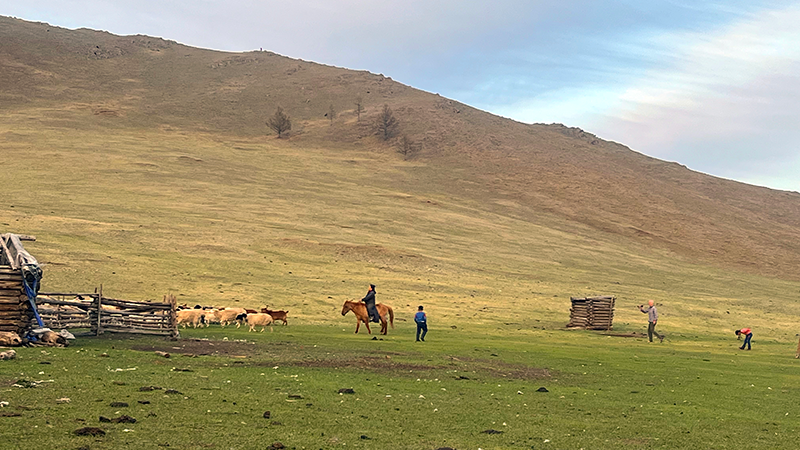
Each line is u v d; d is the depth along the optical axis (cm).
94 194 10231
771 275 12706
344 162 18912
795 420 1495
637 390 1875
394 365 2098
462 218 12612
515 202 15838
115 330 2500
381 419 1234
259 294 5272
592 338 4072
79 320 2416
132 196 10481
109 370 1569
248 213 10169
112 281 5034
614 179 19850
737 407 1644
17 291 2053
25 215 7612
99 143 16538
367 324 3434
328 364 2016
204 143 19575
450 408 1395
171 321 2592
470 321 4838
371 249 8181
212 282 5562
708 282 9856
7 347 1892
